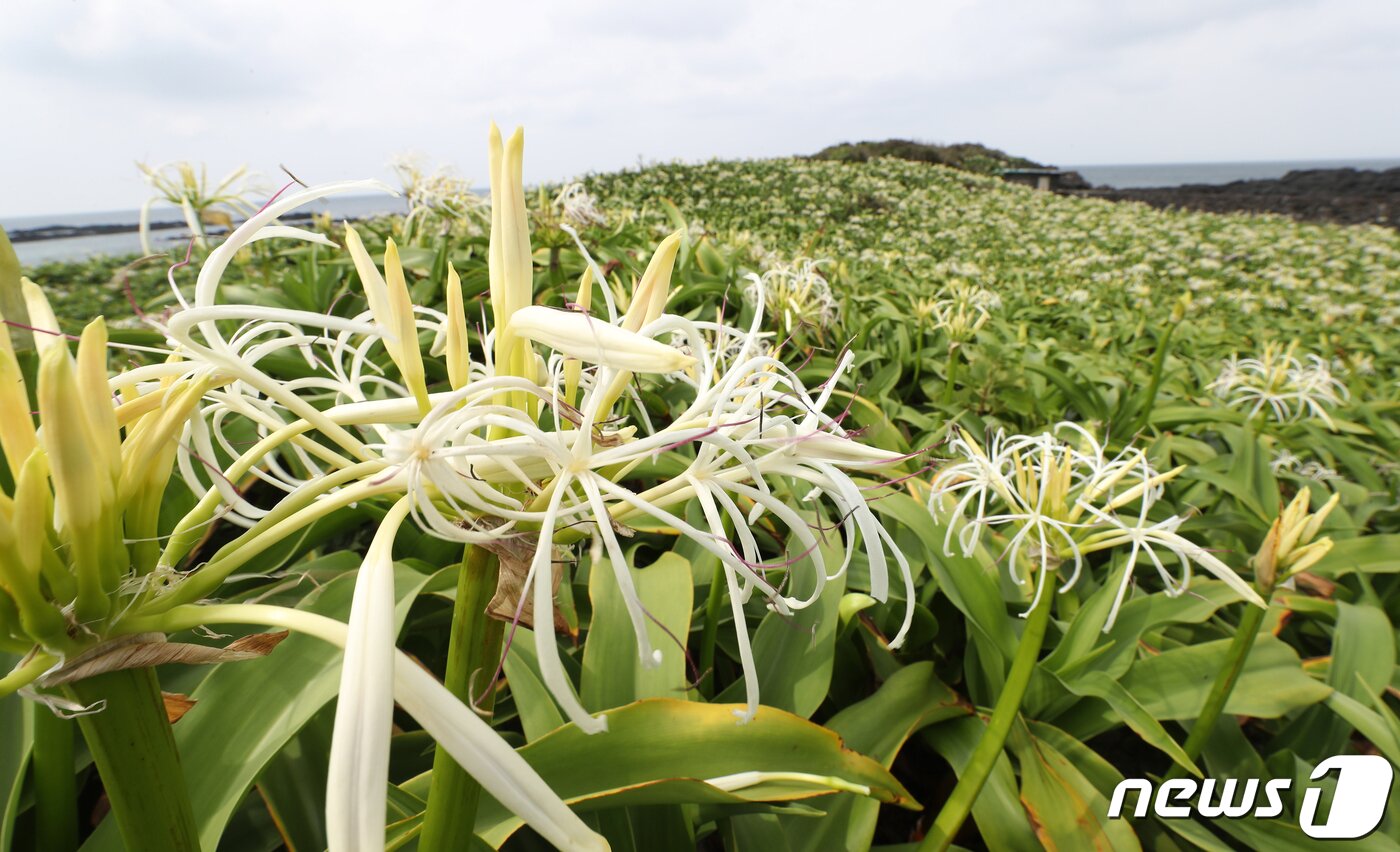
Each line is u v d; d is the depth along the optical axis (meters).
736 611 0.60
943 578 1.72
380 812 0.44
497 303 0.65
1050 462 1.43
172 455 0.58
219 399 0.66
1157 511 2.58
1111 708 1.68
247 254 3.40
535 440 0.58
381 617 0.49
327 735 1.23
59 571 0.52
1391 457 3.67
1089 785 1.45
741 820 1.26
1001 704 1.24
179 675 1.35
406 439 0.55
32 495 0.49
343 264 3.40
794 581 1.63
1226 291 11.13
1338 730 1.79
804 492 1.82
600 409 0.65
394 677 0.48
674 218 4.45
